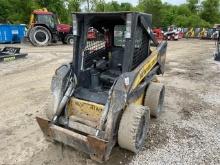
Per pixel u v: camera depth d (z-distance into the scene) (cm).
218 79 870
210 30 3450
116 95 318
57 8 3747
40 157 359
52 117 364
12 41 1978
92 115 359
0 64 1031
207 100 631
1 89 679
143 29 397
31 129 442
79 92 379
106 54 444
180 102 609
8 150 376
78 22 372
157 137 423
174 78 870
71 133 327
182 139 419
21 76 833
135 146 344
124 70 357
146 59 412
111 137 322
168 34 3034
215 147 396
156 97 463
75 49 382
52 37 1844
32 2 3569
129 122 330
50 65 1045
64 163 346
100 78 403
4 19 3381
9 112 518
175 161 355
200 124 482
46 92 655
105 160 325
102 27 423
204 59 1364
